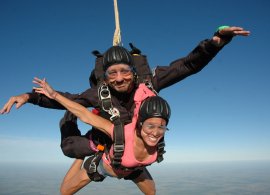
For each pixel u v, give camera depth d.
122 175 1.73
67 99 1.54
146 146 1.46
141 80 1.65
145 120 1.37
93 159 1.76
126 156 1.45
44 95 1.60
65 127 1.93
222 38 1.52
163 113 1.36
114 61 1.53
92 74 1.78
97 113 1.68
